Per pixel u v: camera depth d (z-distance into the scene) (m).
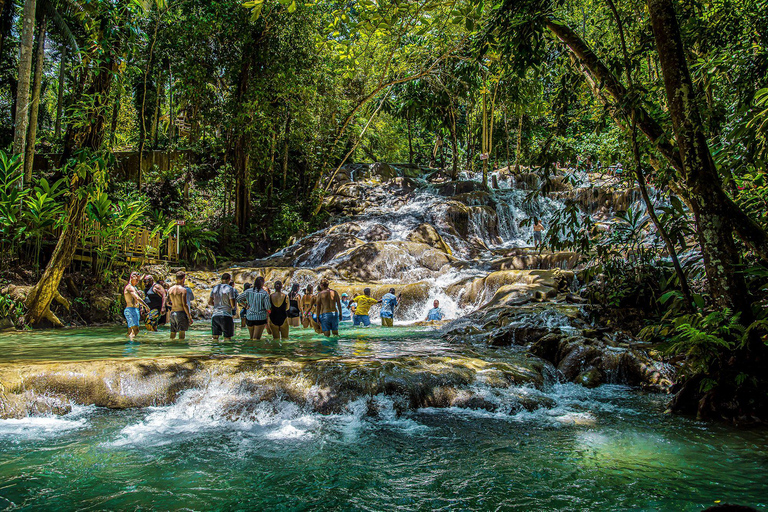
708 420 5.41
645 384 7.09
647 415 5.69
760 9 6.75
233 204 25.00
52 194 12.16
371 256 18.98
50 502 3.39
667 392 6.82
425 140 41.69
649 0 5.29
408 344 9.35
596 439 4.81
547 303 11.34
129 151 25.17
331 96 25.39
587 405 6.20
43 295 11.98
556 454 4.39
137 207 14.85
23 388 5.59
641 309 9.36
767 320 4.79
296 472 4.00
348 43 8.22
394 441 4.81
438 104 11.80
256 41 21.55
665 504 3.35
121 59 12.02
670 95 5.21
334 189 29.44
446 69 13.81
